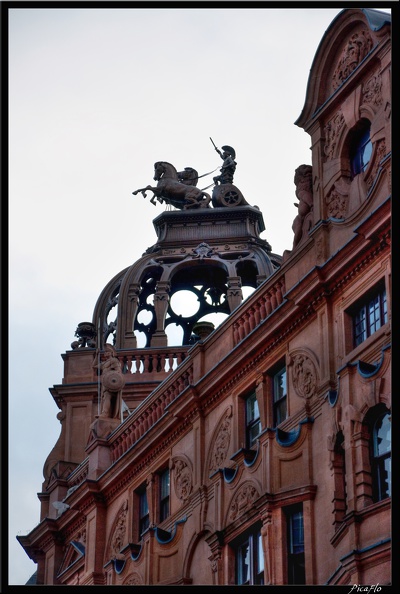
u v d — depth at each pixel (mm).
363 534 42438
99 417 63062
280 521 47031
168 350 72500
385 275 45219
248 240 76875
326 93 51156
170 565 54188
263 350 51188
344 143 49719
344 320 47125
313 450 46969
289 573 46375
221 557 50125
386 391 43281
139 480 58562
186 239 77250
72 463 70188
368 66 48594
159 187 79312
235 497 50250
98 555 60219
